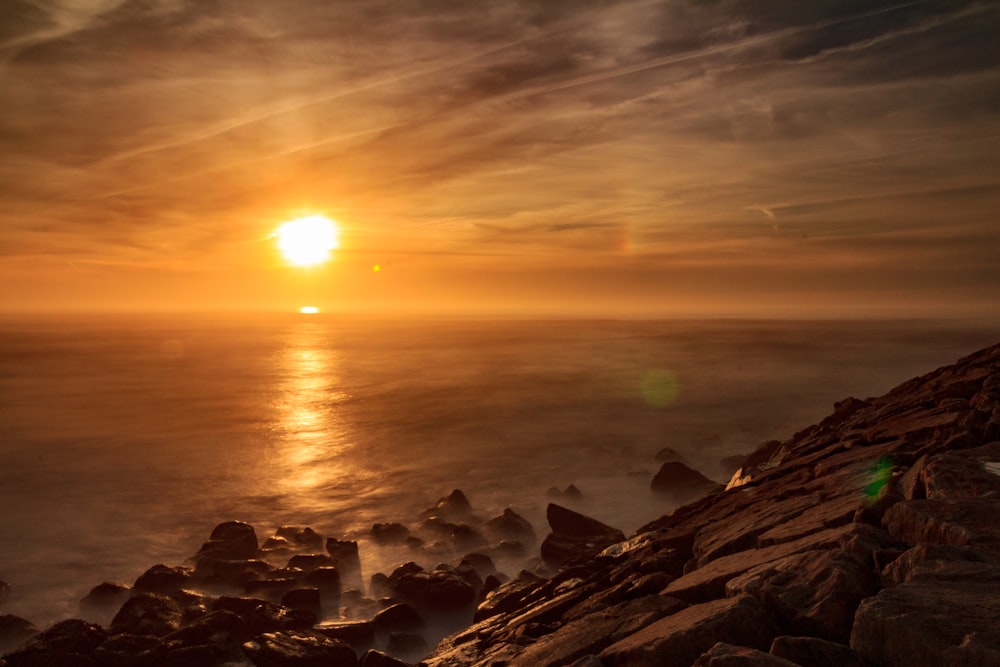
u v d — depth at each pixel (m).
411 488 44.53
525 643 7.54
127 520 38.62
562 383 108.44
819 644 3.94
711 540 8.31
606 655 5.13
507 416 75.44
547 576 24.38
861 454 10.38
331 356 185.00
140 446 61.94
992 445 7.45
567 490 39.44
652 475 43.06
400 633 19.22
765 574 5.25
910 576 4.33
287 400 94.50
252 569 25.61
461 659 8.34
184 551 33.22
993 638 3.39
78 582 28.92
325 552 29.77
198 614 18.11
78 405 91.56
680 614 5.30
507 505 38.59
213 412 84.00
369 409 83.75
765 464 17.77
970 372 17.16
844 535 5.54
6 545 34.19
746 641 4.52
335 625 18.69
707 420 70.06
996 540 4.71
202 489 45.62
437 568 25.11
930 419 11.56
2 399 98.12
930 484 6.45
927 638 3.57
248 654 14.22
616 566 10.00
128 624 17.62
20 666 14.66
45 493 45.09
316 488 45.28
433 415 77.44
